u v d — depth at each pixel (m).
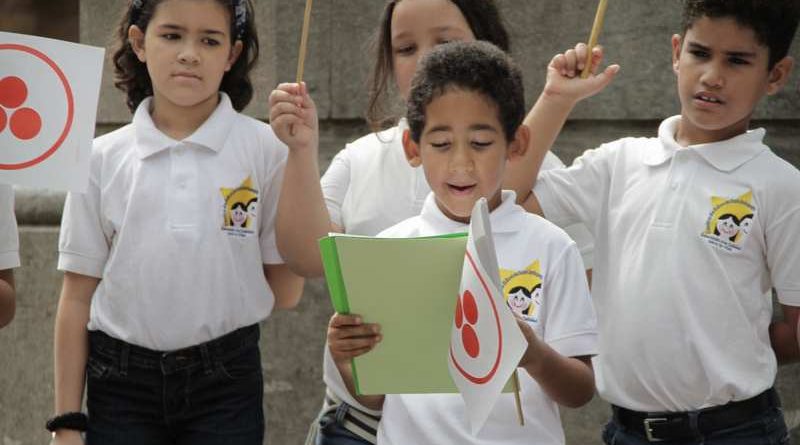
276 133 9.19
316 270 9.40
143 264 9.32
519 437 7.93
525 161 9.30
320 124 13.05
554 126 9.27
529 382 8.00
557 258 8.15
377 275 7.27
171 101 9.50
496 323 6.74
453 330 7.10
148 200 9.40
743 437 9.11
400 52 9.62
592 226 9.68
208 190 9.46
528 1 12.43
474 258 6.81
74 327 9.58
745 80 9.09
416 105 7.98
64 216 9.64
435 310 7.32
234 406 9.52
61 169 9.10
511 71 8.00
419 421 7.99
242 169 9.61
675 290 9.13
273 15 12.91
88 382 9.59
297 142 9.18
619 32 12.31
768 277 9.33
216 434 9.45
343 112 12.84
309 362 12.81
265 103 13.02
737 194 9.18
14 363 13.84
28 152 9.09
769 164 9.27
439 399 7.99
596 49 9.19
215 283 9.38
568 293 8.08
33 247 13.66
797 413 12.04
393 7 9.86
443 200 7.95
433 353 7.39
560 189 9.70
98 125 13.98
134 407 9.45
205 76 9.43
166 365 9.34
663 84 12.27
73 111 9.12
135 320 9.34
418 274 7.27
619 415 9.49
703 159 9.32
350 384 8.35
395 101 10.61
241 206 9.56
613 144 9.80
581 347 7.98
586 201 9.67
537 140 9.27
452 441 7.91
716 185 9.23
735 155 9.27
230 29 9.64
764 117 12.24
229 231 9.49
